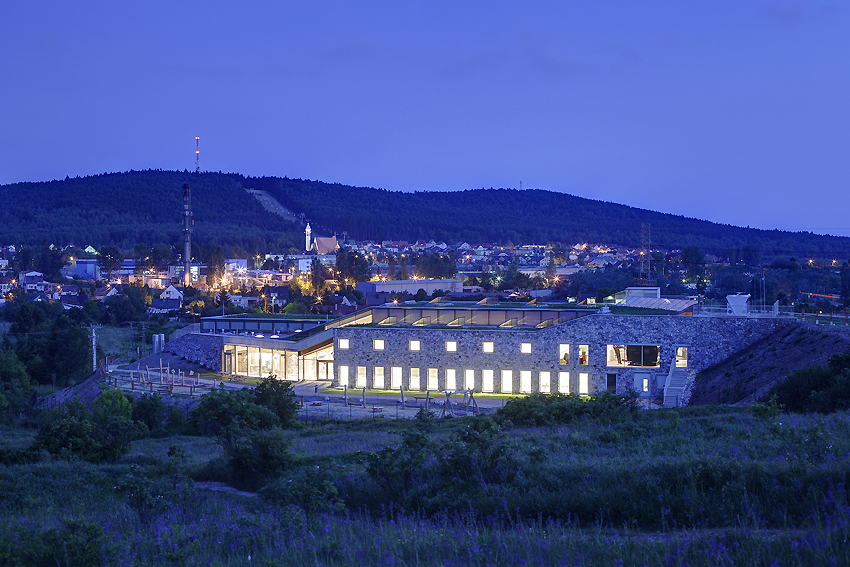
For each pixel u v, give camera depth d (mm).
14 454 33062
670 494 15383
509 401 42938
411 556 12406
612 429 29000
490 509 16672
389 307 79250
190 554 13430
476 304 85000
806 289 178875
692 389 62125
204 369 85500
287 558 12867
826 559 9891
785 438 21219
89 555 12852
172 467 25375
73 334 106688
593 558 11430
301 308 167500
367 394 69562
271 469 26156
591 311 72625
